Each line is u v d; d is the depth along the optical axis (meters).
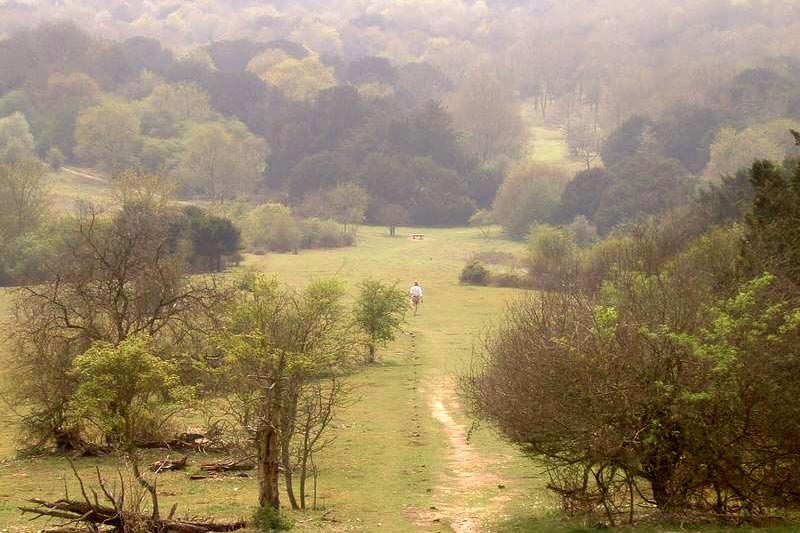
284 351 18.78
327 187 170.00
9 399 32.06
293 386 19.33
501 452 27.00
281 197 173.38
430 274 100.25
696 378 15.72
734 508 16.44
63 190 155.88
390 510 19.41
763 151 142.50
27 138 182.50
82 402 24.27
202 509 19.11
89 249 34.97
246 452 21.97
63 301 29.62
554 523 17.08
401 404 35.66
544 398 16.67
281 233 125.88
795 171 29.72
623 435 16.05
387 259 116.50
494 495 21.05
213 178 172.62
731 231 41.38
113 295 30.34
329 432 30.23
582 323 17.69
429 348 51.38
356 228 151.00
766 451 15.84
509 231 153.75
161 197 97.88
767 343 15.53
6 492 22.38
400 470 24.50
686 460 16.06
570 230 123.50
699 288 18.42
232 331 25.55
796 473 15.85
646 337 16.11
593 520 16.67
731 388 15.45
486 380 24.81
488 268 105.25
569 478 17.62
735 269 21.83
